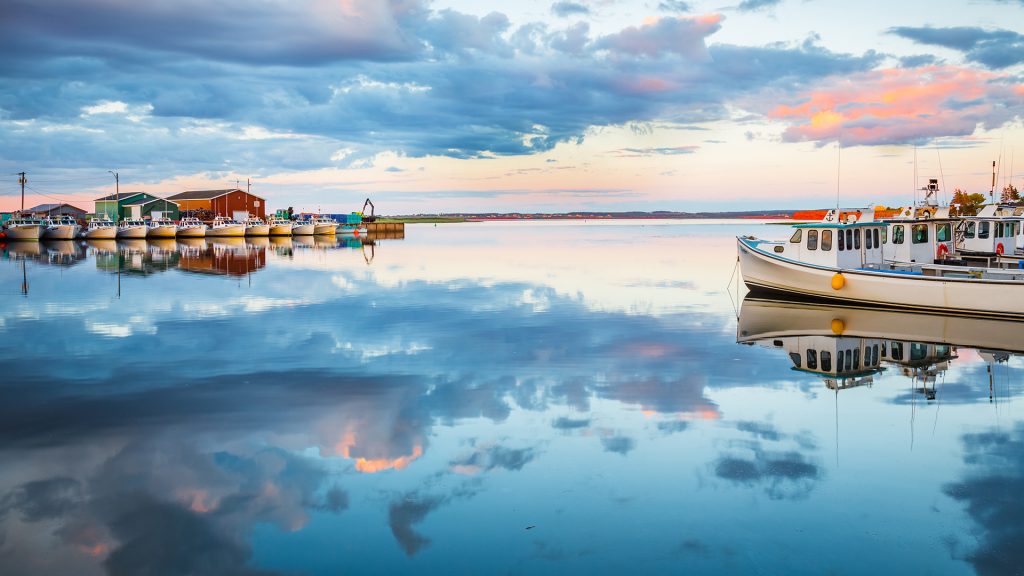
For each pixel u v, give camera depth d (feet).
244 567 21.86
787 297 87.25
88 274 125.90
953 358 53.26
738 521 24.89
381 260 169.68
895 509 25.76
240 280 116.16
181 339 60.59
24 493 27.07
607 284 111.55
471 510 25.73
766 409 38.78
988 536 23.70
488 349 56.59
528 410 38.50
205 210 369.71
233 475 28.96
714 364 50.93
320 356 53.47
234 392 42.29
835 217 83.46
